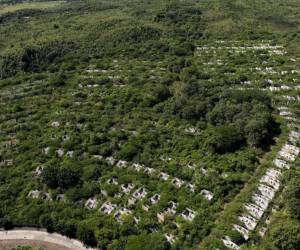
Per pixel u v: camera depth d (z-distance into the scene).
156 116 98.81
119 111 103.31
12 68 151.12
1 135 96.31
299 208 61.56
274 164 76.38
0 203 72.75
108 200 70.81
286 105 99.75
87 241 63.03
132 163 80.12
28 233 66.44
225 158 78.25
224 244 59.06
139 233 62.78
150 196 70.44
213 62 138.88
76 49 165.88
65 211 68.56
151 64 140.88
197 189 70.25
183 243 60.19
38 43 172.38
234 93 102.81
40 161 83.81
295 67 127.81
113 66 141.75
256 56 141.75
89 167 79.00
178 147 83.75
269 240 58.41
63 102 111.31
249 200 67.19
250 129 82.88
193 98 102.12
